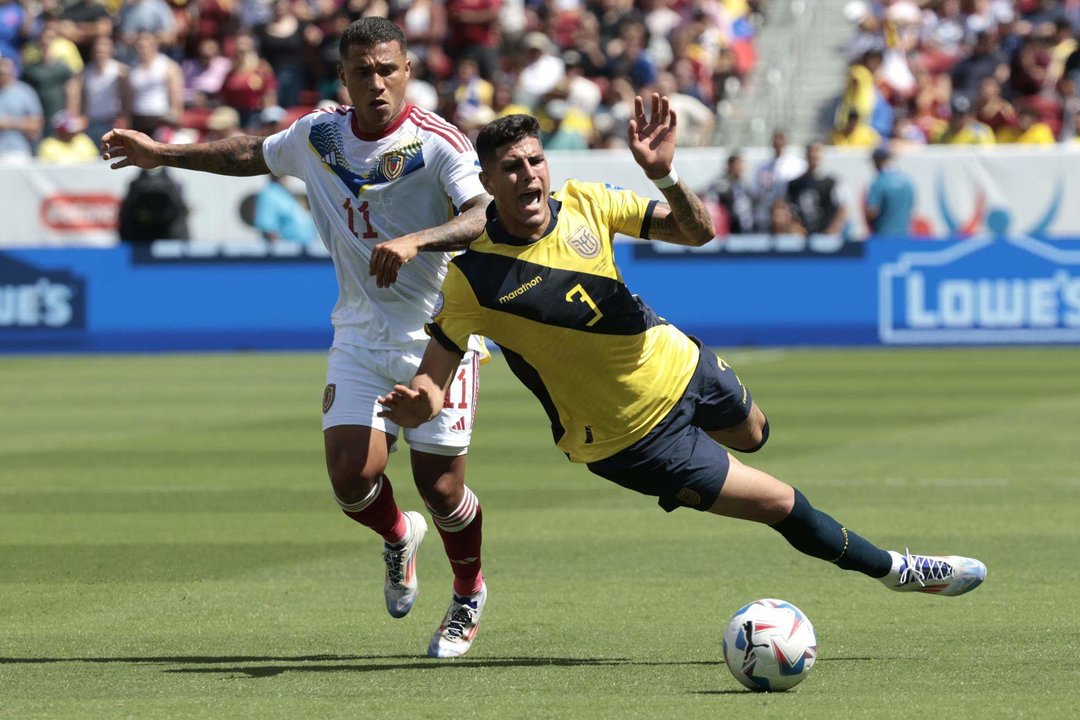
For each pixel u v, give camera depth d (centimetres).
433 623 2186
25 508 3197
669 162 1762
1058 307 6222
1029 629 2058
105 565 2609
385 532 2094
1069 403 4681
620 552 2684
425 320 2053
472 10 8188
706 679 1794
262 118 7519
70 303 6525
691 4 8856
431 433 1997
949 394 4916
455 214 1952
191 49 8719
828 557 1905
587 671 1852
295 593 2388
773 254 6334
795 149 7556
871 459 3712
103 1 8806
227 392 5253
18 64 8444
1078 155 6531
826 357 6044
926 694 1694
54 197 6869
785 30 9225
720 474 1850
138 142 2070
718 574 2494
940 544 2702
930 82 8069
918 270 6288
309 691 1758
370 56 1936
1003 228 6606
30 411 4841
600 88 8088
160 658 1952
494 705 1672
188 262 6519
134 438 4238
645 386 1831
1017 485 3334
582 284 1788
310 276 6525
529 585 2417
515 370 1869
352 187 2009
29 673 1864
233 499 3291
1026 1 8719
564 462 3759
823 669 1834
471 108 7600
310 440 4162
